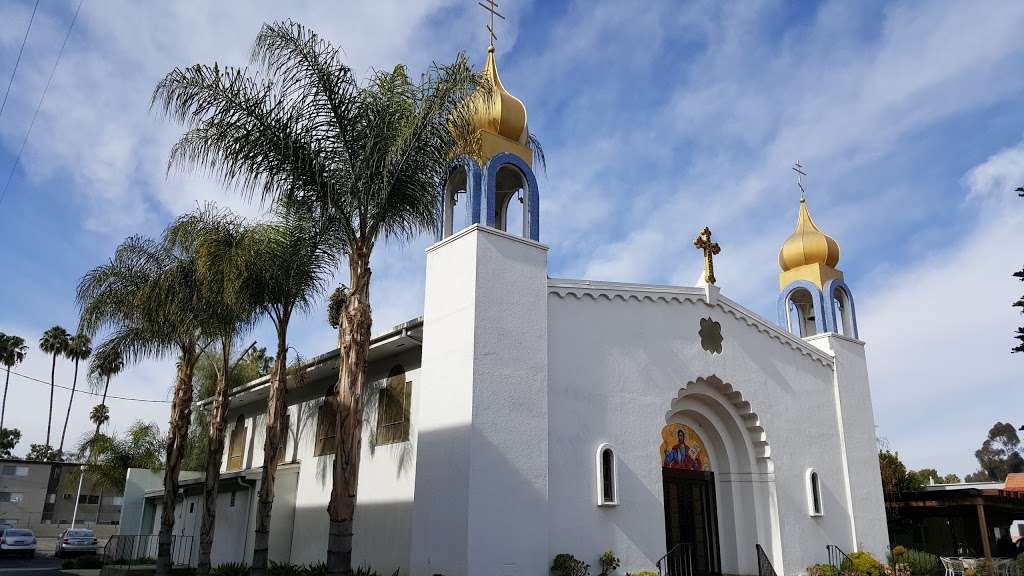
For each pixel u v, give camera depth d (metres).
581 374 15.50
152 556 30.50
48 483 65.31
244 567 19.23
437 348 14.45
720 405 18.84
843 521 20.02
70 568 29.05
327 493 20.17
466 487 12.83
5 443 77.88
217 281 16.41
